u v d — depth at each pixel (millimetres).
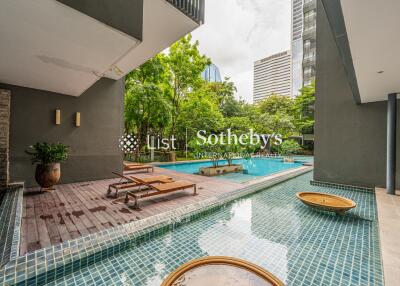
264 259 2199
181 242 2555
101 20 1947
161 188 3760
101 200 3744
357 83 3719
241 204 4023
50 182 4102
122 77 6238
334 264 2107
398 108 4617
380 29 2123
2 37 2242
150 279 1877
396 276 1739
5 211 2863
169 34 3494
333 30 2314
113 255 2252
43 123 4699
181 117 12883
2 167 4039
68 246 2117
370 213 3529
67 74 3553
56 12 1798
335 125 5480
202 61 13023
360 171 5113
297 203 4094
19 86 4352
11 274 1671
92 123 5535
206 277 1558
